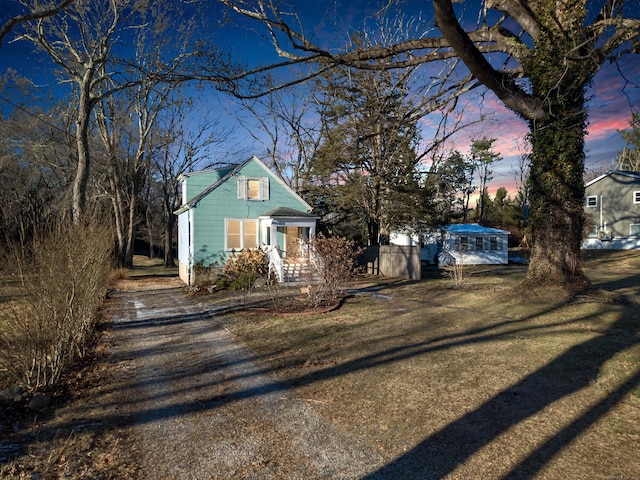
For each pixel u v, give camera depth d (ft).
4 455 10.77
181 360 20.39
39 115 65.57
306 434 11.93
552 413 12.32
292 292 43.52
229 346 22.86
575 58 21.44
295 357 20.01
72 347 19.85
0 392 14.71
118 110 78.48
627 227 99.09
